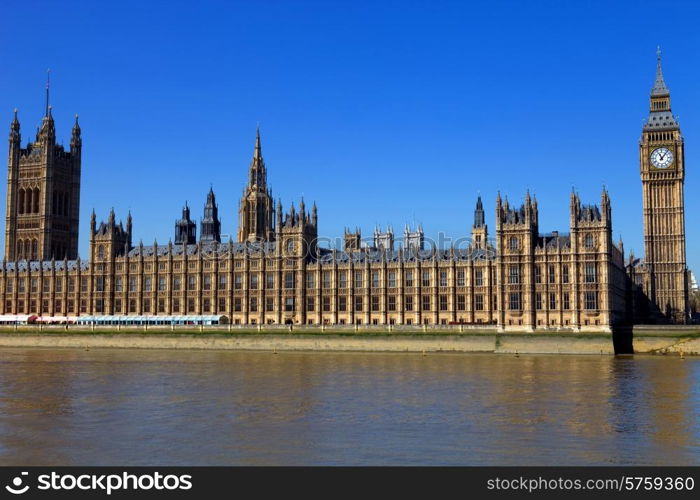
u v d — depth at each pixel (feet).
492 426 278.87
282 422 287.69
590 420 290.56
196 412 311.27
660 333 627.05
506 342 634.43
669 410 312.71
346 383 405.39
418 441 254.27
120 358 600.39
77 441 256.52
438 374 450.30
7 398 353.72
